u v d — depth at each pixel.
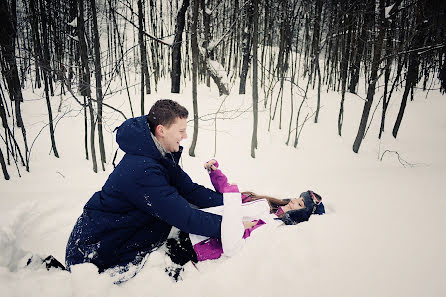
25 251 1.68
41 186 2.45
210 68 4.60
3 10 2.86
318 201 2.04
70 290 1.36
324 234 1.57
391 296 1.13
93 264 1.48
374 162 3.35
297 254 1.43
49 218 2.03
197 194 1.95
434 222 1.63
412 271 1.24
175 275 1.51
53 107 4.17
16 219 1.87
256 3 2.84
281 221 1.87
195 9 2.68
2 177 2.56
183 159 3.14
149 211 1.52
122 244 1.56
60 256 1.73
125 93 4.69
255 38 2.92
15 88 3.42
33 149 3.12
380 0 3.07
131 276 1.49
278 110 4.41
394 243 1.45
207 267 1.63
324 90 5.25
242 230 1.66
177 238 1.77
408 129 4.19
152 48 4.91
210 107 4.30
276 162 3.25
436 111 4.66
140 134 1.50
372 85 3.29
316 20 4.51
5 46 2.90
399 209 1.86
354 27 4.16
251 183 2.67
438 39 4.16
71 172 2.75
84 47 2.49
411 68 3.64
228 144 3.51
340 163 3.32
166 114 1.52
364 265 1.31
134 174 1.46
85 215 1.55
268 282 1.30
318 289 1.21
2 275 1.38
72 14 3.98
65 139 3.39
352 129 4.11
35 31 2.65
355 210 1.91
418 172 2.77
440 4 3.74
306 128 4.06
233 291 1.29
